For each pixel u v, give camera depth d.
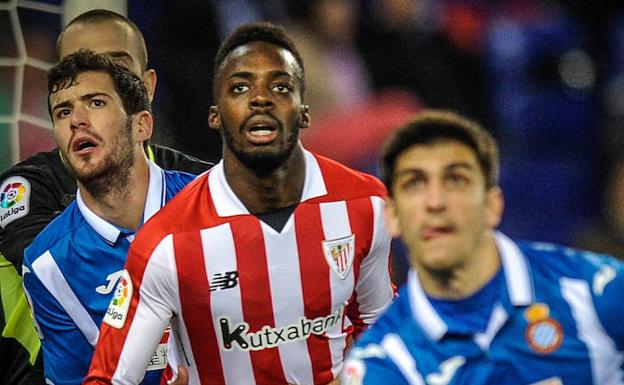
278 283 13.75
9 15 20.25
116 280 14.74
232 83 13.41
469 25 27.67
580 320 10.69
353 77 25.84
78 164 14.46
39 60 21.50
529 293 10.75
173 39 24.19
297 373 14.12
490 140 10.70
